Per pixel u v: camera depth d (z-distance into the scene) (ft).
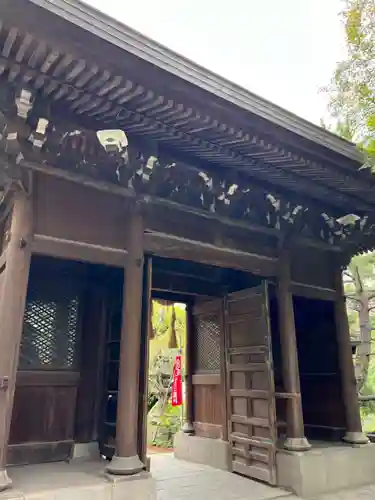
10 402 13.37
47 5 11.19
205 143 17.46
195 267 27.50
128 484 14.51
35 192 15.52
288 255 23.22
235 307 25.05
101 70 13.08
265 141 17.48
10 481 13.05
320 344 26.32
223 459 24.59
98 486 14.15
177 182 18.45
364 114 19.26
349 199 23.09
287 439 20.75
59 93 14.19
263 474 21.03
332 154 19.16
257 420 21.91
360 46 19.07
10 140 13.93
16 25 11.25
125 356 16.29
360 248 26.04
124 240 17.44
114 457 15.46
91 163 16.44
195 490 19.97
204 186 18.72
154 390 43.93
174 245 18.83
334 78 20.62
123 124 16.01
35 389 19.70
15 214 14.85
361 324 37.37
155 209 18.60
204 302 28.78
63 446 19.67
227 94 15.33
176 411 41.68
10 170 14.79
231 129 16.51
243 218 21.35
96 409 21.16
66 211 16.15
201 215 19.80
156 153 17.34
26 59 12.60
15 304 14.07
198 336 29.58
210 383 27.25
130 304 16.78
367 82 19.06
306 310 27.61
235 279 27.50
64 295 21.48
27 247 14.79
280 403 23.53
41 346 20.29
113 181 17.25
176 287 26.48
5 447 13.08
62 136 15.21
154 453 31.35
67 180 16.22
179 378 38.68
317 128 18.28
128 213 17.80
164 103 14.73
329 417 24.90
